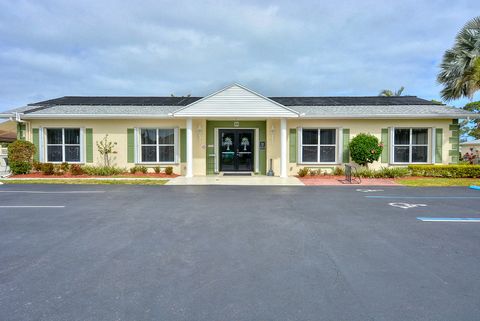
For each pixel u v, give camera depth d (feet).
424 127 47.57
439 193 31.91
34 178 42.57
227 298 9.86
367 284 10.91
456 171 44.11
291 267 12.41
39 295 10.04
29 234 16.94
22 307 9.27
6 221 19.80
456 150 47.42
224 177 45.96
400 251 14.37
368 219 20.56
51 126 48.21
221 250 14.38
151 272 11.89
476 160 60.29
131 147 48.65
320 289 10.51
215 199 28.12
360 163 46.11
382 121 47.70
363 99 59.36
